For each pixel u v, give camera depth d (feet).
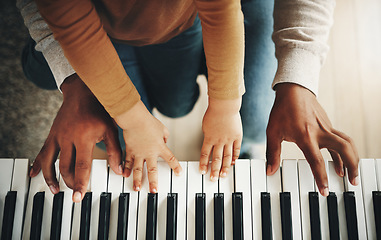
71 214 2.91
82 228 2.82
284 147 5.62
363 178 2.93
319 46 3.26
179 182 2.98
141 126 2.78
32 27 3.25
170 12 2.91
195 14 3.51
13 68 5.90
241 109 4.62
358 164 2.95
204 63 4.79
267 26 4.34
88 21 2.09
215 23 2.21
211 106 2.93
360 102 6.09
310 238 2.86
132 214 2.93
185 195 2.96
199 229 2.85
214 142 3.09
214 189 2.97
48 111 5.77
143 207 2.94
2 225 2.87
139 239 2.91
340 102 6.12
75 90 3.21
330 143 3.01
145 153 2.93
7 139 5.53
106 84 2.37
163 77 4.69
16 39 6.08
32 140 5.59
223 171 2.98
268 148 3.17
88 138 2.95
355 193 2.91
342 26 6.59
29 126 5.65
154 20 2.95
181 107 5.15
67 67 3.24
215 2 2.10
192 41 4.20
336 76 6.27
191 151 5.85
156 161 2.97
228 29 2.24
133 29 3.06
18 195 2.93
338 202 2.90
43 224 2.92
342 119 6.02
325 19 3.35
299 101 3.14
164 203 2.94
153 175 2.93
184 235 2.90
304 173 2.95
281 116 3.18
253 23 4.32
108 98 2.48
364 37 6.48
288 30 3.29
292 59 3.23
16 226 2.90
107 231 2.88
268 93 4.55
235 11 2.19
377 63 6.30
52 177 2.95
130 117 2.68
